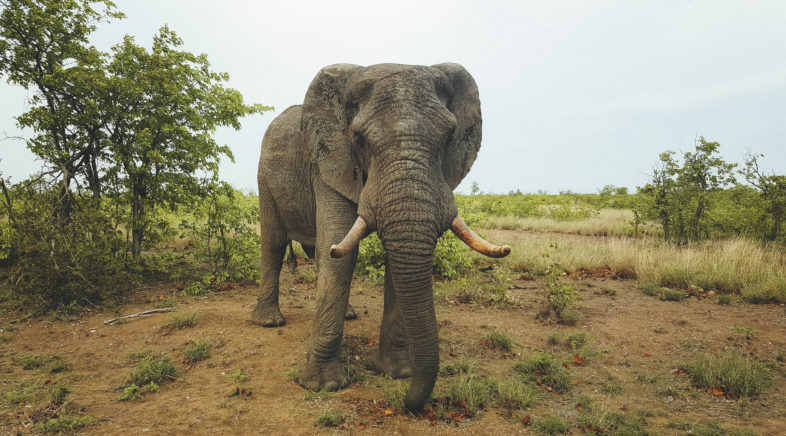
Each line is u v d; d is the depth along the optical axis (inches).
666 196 474.0
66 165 299.7
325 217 160.2
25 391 149.2
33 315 232.7
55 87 289.1
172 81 310.7
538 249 429.4
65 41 299.4
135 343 198.4
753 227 442.0
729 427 135.6
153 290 295.9
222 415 136.1
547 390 161.5
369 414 137.8
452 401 146.9
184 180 326.6
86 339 203.2
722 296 280.8
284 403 144.9
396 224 119.2
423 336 122.3
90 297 256.7
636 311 263.0
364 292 311.3
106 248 279.7
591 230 677.3
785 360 188.9
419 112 128.0
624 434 129.3
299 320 233.3
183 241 450.6
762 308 264.4
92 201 305.1
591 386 167.3
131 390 148.7
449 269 338.3
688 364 183.3
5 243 261.4
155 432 126.0
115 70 306.5
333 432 126.0
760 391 160.4
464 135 154.2
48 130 298.4
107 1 309.1
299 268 388.5
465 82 156.1
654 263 361.4
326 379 155.5
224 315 235.9
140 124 309.3
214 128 343.9
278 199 201.9
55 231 249.9
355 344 203.6
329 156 151.1
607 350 202.8
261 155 215.2
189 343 197.5
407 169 121.1
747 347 203.0
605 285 333.7
